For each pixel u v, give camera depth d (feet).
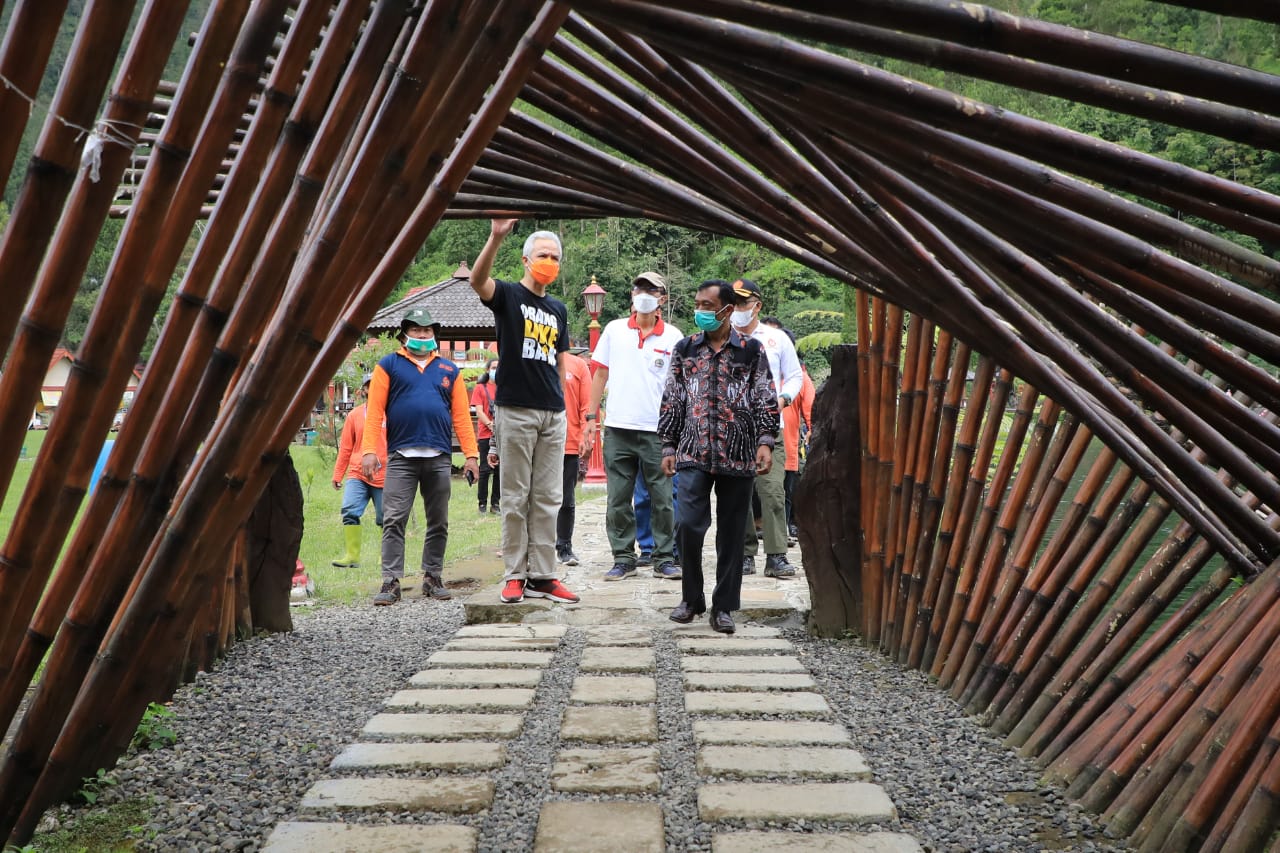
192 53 5.78
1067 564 11.98
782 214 8.90
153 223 5.89
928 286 8.84
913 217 8.09
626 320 21.59
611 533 21.97
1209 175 5.93
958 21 4.32
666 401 16.99
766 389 16.62
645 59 7.34
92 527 6.82
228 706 12.98
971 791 10.05
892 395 15.75
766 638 16.60
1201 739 8.77
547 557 18.72
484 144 7.37
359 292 8.02
